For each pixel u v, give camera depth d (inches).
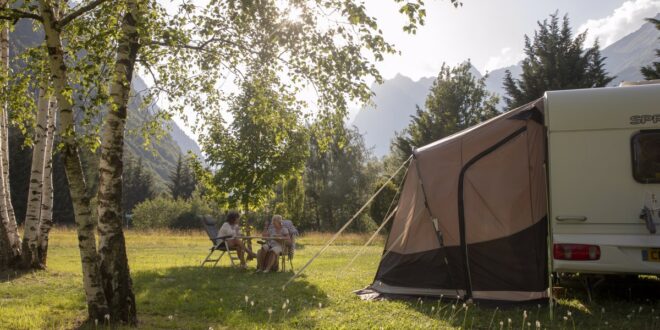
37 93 428.5
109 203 231.8
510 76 1405.0
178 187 3038.9
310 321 245.6
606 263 255.9
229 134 605.3
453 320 246.2
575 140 269.4
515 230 292.2
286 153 604.4
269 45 316.8
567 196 267.0
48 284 358.0
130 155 3088.1
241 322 240.4
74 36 318.0
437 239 312.0
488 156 305.3
